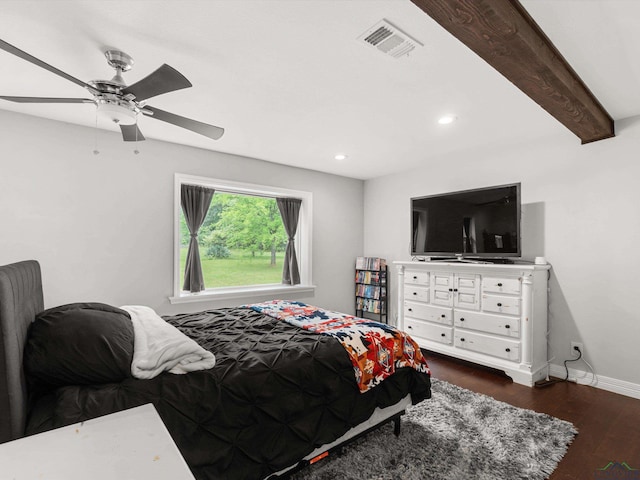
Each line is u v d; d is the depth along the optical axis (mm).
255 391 1505
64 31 1650
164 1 1458
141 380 1356
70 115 2746
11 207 2670
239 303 3947
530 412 2398
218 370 1515
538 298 3066
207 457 1294
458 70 2047
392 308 4820
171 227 3439
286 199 4539
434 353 3855
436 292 3688
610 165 2912
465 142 3465
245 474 1380
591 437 2115
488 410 2436
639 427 2238
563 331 3158
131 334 1574
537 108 2607
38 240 2771
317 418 1671
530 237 3398
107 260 3080
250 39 1736
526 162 3430
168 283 3416
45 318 1410
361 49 1828
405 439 2059
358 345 1981
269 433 1498
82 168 2969
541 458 1871
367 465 1808
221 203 4164
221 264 4137
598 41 1752
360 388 1847
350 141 3426
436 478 1702
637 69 2031
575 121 2535
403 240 4695
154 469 546
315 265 4680
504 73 1838
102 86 1706
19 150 2703
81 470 538
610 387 2861
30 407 1267
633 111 2686
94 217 3020
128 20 1576
